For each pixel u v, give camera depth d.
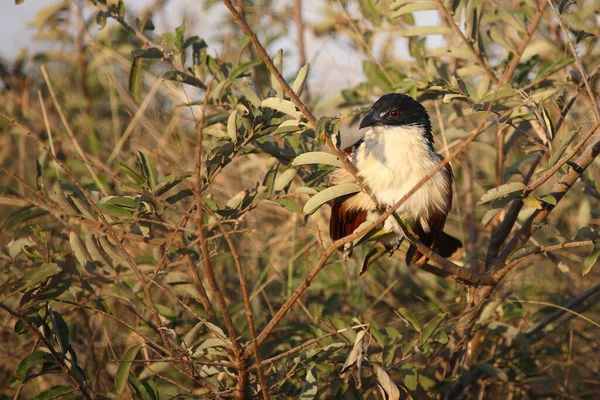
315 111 12.18
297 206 8.41
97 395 8.55
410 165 8.89
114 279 8.79
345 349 7.97
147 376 8.80
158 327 7.48
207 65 9.80
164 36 9.37
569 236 11.94
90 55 13.48
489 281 8.68
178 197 8.12
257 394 7.61
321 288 10.73
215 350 7.81
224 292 10.80
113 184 11.79
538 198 7.77
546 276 11.77
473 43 9.80
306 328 9.59
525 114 8.47
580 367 11.09
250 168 11.57
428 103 10.89
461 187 12.80
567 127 10.58
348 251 8.46
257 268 11.26
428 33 9.80
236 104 8.84
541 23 11.77
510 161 13.02
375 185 8.85
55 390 7.75
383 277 11.79
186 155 11.79
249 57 12.76
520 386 9.71
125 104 12.76
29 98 13.45
